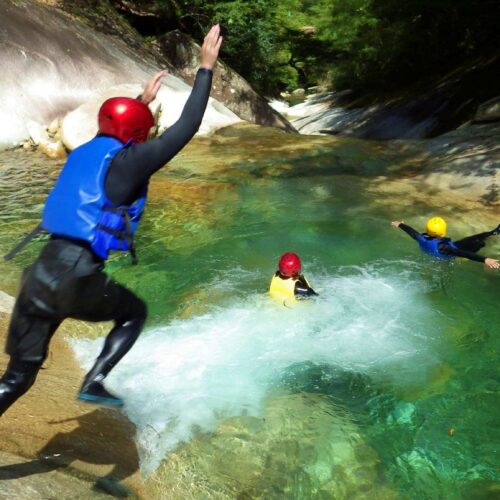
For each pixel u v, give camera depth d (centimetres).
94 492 319
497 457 399
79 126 1156
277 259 718
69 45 1395
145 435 398
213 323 569
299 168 1101
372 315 589
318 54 3616
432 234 702
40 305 281
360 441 409
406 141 1262
